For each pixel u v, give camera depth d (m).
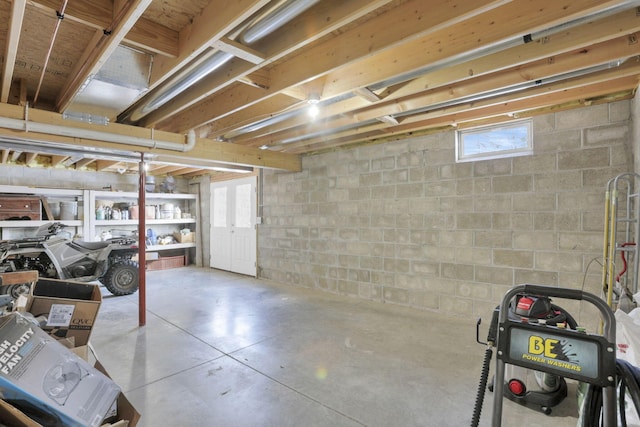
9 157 5.49
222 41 1.97
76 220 6.14
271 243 6.22
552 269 3.40
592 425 1.18
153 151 3.71
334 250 5.21
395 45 2.03
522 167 3.57
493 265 3.76
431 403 2.22
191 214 8.16
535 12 1.83
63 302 2.04
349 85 2.68
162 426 1.96
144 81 2.51
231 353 2.99
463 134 4.05
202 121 3.60
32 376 1.22
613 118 3.09
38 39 2.28
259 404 2.20
